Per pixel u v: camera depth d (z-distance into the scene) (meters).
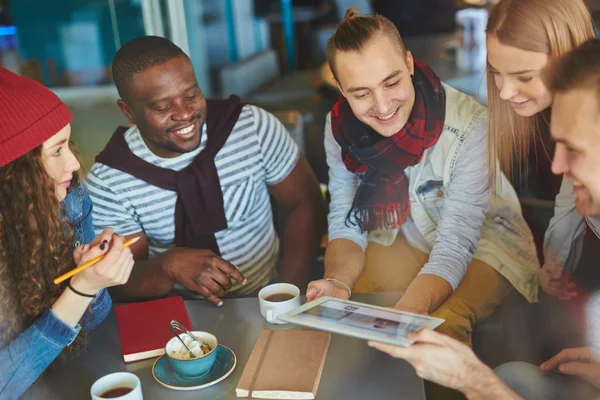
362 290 1.77
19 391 1.17
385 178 1.78
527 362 1.42
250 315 1.39
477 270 1.73
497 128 1.66
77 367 1.25
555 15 1.40
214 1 5.68
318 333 1.28
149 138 1.76
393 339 1.10
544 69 1.41
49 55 3.63
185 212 1.87
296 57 6.39
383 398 1.09
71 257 1.40
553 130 1.13
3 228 1.30
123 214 1.87
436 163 1.71
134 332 1.33
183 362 1.15
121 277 1.22
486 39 1.54
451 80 2.83
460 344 1.11
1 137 1.21
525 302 1.77
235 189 1.88
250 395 1.11
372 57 1.51
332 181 1.89
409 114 1.67
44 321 1.20
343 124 1.78
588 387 1.27
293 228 2.01
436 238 1.69
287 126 3.03
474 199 1.68
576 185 1.18
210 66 5.55
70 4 3.49
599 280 1.61
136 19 3.44
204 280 1.63
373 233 1.89
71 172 1.38
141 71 1.65
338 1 5.53
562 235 1.63
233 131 1.87
